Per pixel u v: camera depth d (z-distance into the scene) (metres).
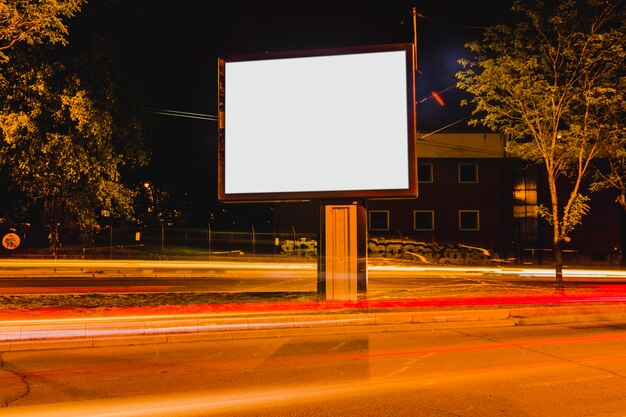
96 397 6.70
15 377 7.68
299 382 7.45
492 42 18.25
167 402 6.50
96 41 24.05
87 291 18.08
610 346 10.00
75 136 23.27
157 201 36.81
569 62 17.77
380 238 42.94
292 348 9.77
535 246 43.53
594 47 17.03
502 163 43.34
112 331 10.34
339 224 14.73
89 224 25.86
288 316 11.71
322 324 11.80
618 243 42.56
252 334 10.85
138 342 10.16
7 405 6.34
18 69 20.77
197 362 8.66
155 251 38.31
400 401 6.54
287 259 39.25
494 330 11.81
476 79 18.61
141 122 28.33
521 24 17.48
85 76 23.56
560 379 7.59
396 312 12.59
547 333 11.46
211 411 6.14
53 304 13.76
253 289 19.48
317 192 14.77
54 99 21.84
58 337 9.96
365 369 8.20
